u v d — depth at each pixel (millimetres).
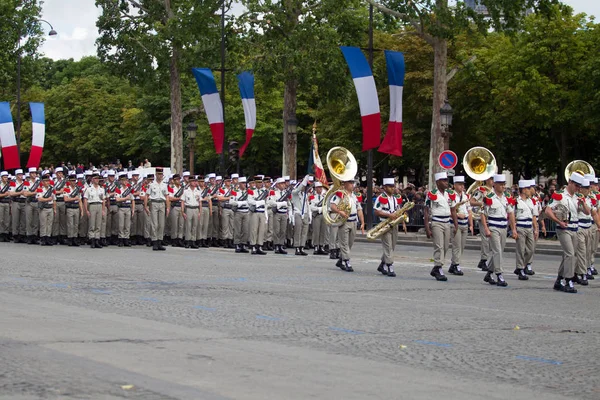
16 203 34219
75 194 32688
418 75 57469
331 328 13070
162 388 8562
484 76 52750
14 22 67812
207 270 22312
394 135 37656
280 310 14867
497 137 58312
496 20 39312
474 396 8969
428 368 10359
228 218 33750
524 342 12586
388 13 41500
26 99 94750
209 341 11477
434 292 18828
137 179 34406
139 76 54125
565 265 19891
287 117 49469
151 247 33188
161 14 54375
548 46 49438
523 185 22578
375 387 9133
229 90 52781
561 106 49531
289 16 48250
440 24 40156
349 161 23750
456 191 23516
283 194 30750
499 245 20828
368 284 20078
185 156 83875
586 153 57688
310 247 33750
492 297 18266
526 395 9180
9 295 15703
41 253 27641
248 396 8406
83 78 97500
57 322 12570
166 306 14852
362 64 37156
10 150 43344
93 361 9781
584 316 15719
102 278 19453
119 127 93500
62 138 96312
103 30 54250
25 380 8734
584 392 9492
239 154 41875
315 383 9172
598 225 22547
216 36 49531
